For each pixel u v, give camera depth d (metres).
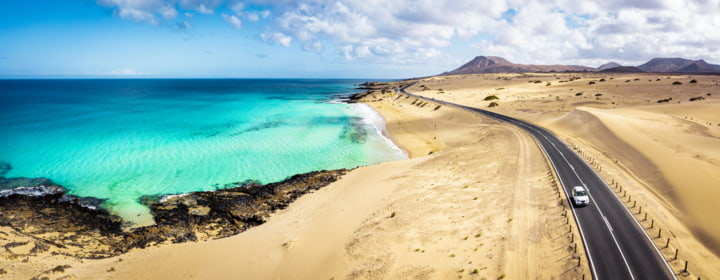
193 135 62.19
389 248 23.14
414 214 27.94
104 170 41.03
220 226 28.36
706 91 96.44
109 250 24.47
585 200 27.83
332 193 34.53
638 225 24.59
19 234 25.53
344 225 27.19
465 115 79.62
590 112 62.34
